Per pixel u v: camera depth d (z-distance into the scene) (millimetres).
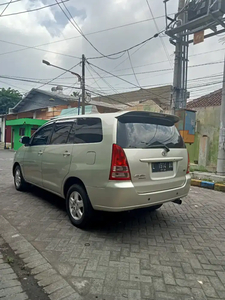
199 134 10234
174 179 3576
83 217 3430
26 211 4293
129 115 3293
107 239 3270
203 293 2215
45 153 4410
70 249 2949
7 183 6719
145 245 3148
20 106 26859
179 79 10164
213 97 13320
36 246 3008
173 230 3695
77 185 3557
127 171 3014
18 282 2291
